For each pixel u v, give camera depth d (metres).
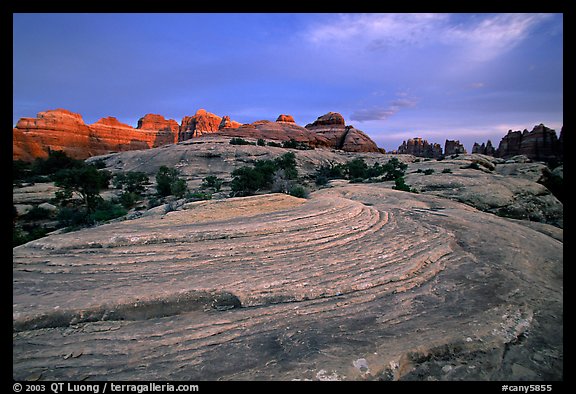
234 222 11.40
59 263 8.05
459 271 9.10
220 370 4.82
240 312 6.59
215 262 8.61
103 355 5.27
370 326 6.07
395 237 11.43
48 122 139.75
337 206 14.30
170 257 8.63
